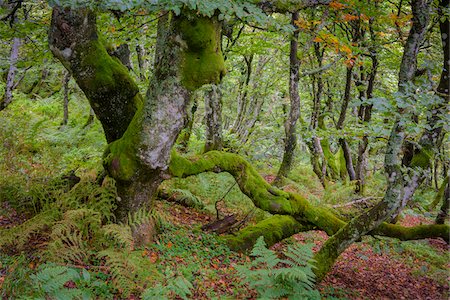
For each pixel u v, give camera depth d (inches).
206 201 318.0
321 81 457.4
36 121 418.0
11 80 329.4
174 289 157.1
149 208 216.1
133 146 188.2
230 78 641.6
